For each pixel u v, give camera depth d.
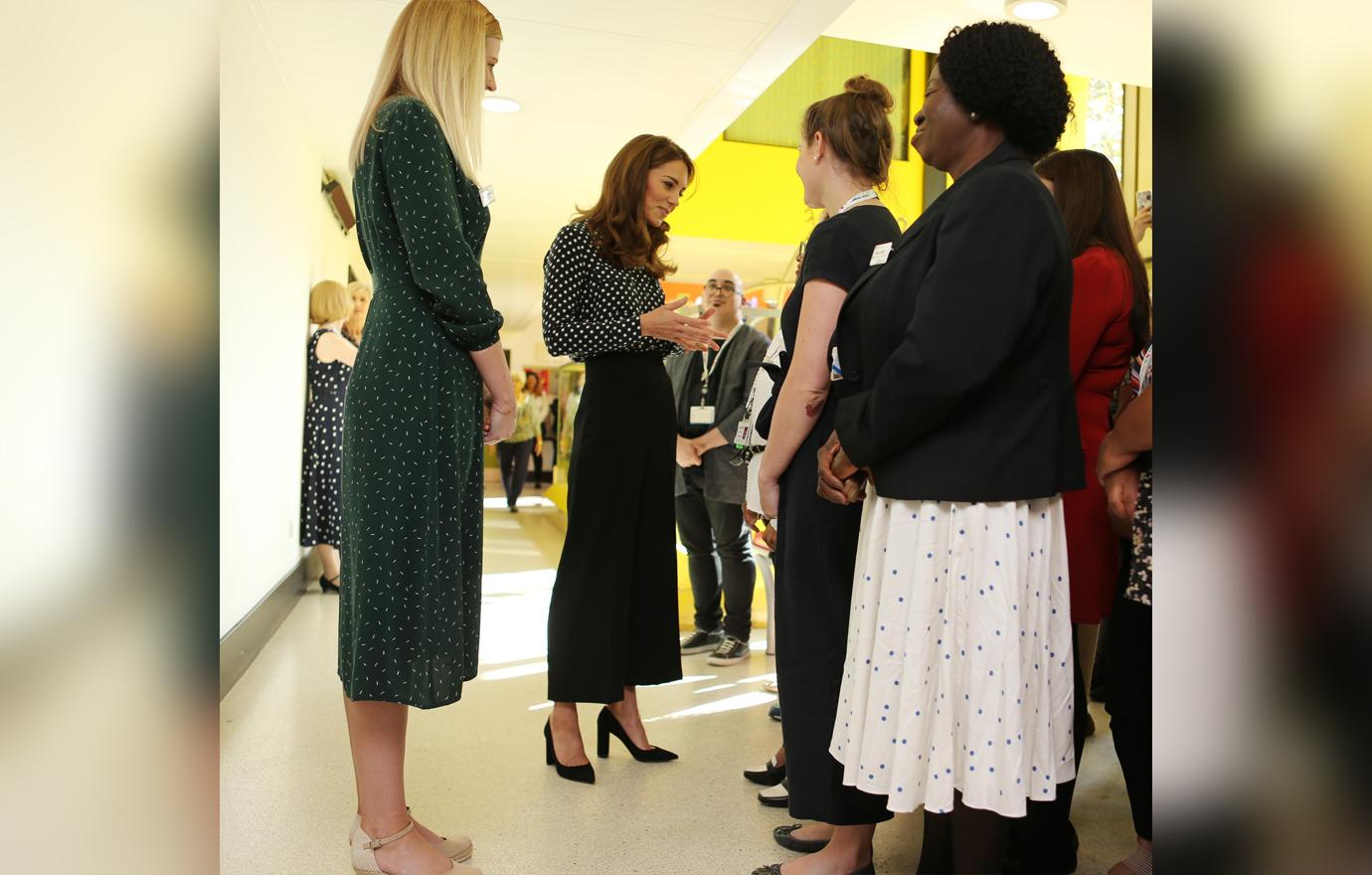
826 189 1.86
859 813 1.64
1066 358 1.31
